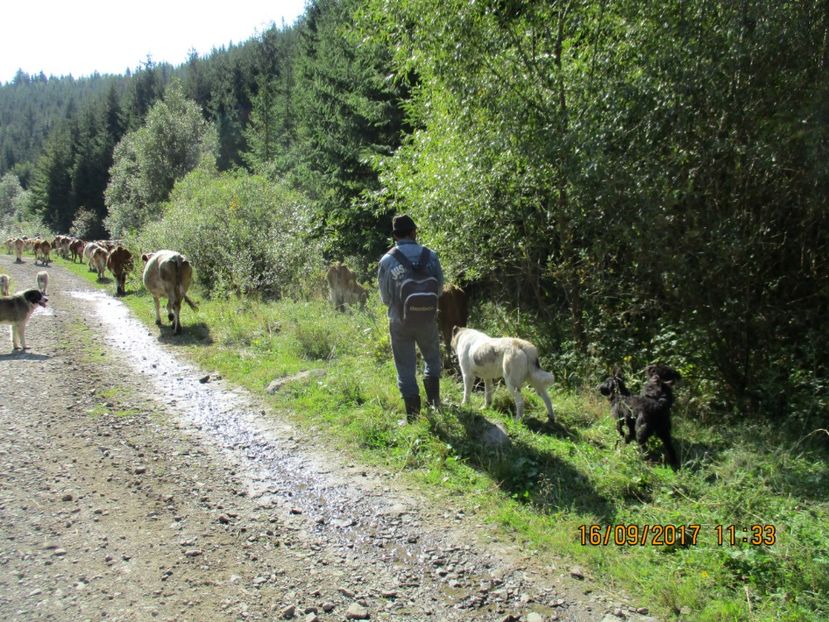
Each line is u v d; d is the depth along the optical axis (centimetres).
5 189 9531
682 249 611
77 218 6091
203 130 4066
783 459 482
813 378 580
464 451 512
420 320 553
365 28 885
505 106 712
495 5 717
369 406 628
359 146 1623
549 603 324
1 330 1127
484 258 841
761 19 524
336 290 1216
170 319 1130
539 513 416
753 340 621
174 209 1908
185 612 312
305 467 507
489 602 326
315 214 1659
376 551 377
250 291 1409
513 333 880
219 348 952
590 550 370
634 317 765
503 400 643
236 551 375
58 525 400
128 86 8175
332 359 838
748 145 567
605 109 639
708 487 446
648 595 327
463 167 785
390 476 484
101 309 1432
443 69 756
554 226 807
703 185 609
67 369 834
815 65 540
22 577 339
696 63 565
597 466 478
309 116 1977
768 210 594
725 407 621
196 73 7906
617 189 612
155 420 628
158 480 479
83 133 7281
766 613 306
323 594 332
